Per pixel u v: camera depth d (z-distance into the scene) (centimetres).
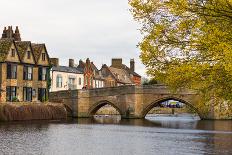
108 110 7725
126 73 10825
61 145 2716
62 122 5009
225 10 1144
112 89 6200
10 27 6141
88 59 8338
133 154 2358
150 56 1286
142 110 6028
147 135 3488
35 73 5897
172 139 3158
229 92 1227
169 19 1248
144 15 1279
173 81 1248
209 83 1230
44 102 5562
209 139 3170
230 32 1138
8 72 5447
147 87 5991
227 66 1072
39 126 4203
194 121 5509
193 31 1193
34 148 2538
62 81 7438
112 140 3066
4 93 5359
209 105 1370
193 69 1173
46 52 6106
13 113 4822
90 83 8425
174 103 9394
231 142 2948
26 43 5816
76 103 6294
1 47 5506
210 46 1131
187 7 1187
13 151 2392
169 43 1252
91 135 3425
